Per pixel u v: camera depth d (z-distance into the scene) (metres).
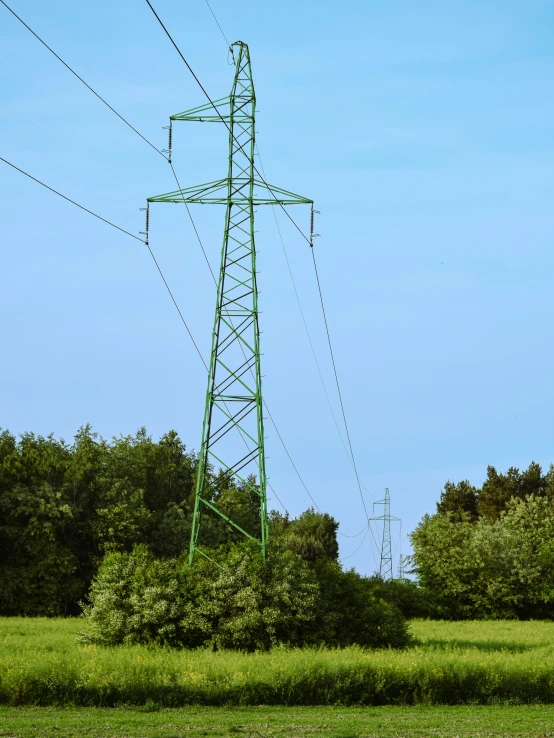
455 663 32.28
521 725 26.34
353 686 30.23
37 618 65.44
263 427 45.47
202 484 46.53
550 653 39.62
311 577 46.41
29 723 23.86
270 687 29.31
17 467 81.31
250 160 47.44
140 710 27.11
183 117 47.84
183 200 47.38
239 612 44.00
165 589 44.00
